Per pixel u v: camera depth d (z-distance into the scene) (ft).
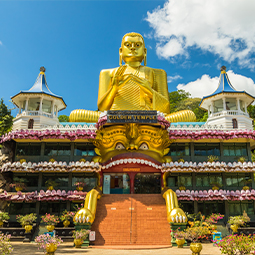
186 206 95.71
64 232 86.33
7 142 101.76
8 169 94.58
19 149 102.42
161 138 94.22
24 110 111.55
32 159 100.68
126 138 93.56
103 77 116.26
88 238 71.10
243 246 46.21
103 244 71.51
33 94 108.68
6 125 129.49
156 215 80.64
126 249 65.72
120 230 75.46
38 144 102.78
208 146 101.81
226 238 49.90
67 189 97.96
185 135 95.50
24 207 96.68
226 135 95.40
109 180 98.78
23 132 96.68
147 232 74.79
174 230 71.41
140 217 79.77
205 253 61.31
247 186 96.27
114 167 97.91
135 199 87.66
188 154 100.99
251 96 111.04
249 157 99.50
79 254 58.08
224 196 91.20
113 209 83.20
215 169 93.86
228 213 94.48
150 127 91.81
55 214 95.76
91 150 101.60
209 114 120.06
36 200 92.58
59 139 99.81
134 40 116.67
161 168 94.73
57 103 117.91
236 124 106.52
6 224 91.71
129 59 116.16
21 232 85.61
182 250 63.67
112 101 104.01
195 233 57.11
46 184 98.53
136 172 97.91
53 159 95.66
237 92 108.27
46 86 115.55
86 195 84.17
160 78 116.78
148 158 93.81
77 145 102.01
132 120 85.92
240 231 85.40
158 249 65.46
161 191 94.38
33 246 73.15
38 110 112.47
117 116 86.07
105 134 94.12
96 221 78.59
